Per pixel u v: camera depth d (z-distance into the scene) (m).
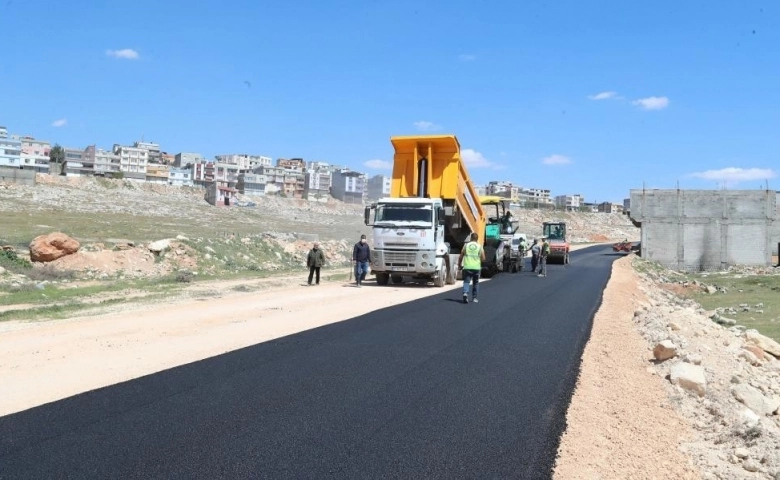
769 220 58.38
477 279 18.30
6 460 5.34
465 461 5.48
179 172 166.88
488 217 32.81
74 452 5.54
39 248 26.25
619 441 6.18
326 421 6.51
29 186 90.50
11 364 9.22
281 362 9.32
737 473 5.60
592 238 130.25
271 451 5.62
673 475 5.43
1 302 17.89
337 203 149.75
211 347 10.59
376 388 7.87
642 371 9.59
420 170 24.69
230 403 7.11
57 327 12.91
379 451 5.68
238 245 35.81
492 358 9.89
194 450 5.62
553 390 8.00
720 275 51.84
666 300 30.66
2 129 155.75
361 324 13.27
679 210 60.38
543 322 14.22
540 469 5.34
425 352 10.25
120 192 103.19
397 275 24.89
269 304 17.38
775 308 29.45
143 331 12.37
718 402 8.15
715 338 14.77
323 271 32.41
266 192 153.12
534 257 34.59
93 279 24.83
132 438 5.92
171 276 26.33
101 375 8.49
